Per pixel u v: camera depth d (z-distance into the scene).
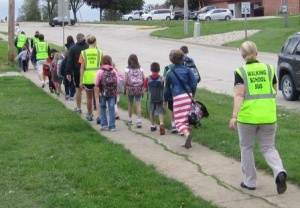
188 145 12.44
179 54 12.60
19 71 26.66
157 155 12.17
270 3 82.50
